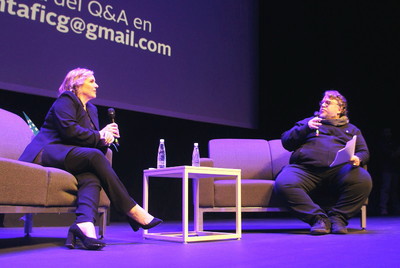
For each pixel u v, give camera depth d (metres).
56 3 3.46
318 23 5.18
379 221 3.82
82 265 1.36
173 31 4.17
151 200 4.65
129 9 3.88
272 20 5.00
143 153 4.58
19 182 1.65
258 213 5.03
